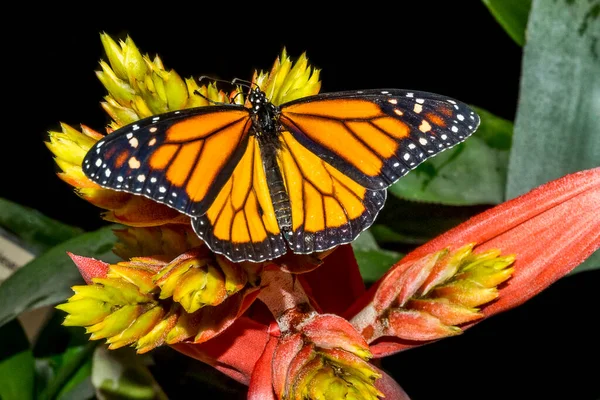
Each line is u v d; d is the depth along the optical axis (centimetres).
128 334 42
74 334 55
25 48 75
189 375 53
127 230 46
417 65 68
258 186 43
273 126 43
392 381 45
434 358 55
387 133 43
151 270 44
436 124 42
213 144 42
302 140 43
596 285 55
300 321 44
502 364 54
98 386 51
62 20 74
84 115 74
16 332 54
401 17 69
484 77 66
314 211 43
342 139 43
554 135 50
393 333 45
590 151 50
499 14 54
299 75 44
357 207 43
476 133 55
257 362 45
